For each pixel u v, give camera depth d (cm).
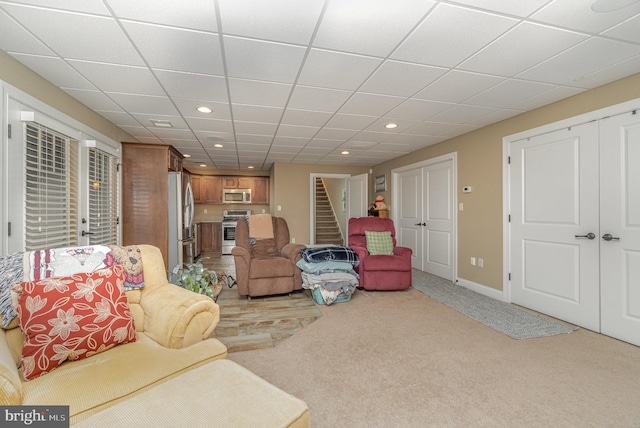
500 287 350
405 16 161
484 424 147
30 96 216
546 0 149
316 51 197
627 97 234
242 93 267
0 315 125
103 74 228
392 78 238
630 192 233
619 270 240
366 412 156
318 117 338
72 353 124
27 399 100
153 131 394
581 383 181
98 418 88
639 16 161
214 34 177
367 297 364
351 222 441
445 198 450
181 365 125
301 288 376
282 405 96
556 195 288
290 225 658
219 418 89
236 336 251
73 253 155
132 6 151
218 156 584
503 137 346
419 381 184
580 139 267
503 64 215
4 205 190
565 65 216
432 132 401
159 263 189
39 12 155
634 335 231
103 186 326
